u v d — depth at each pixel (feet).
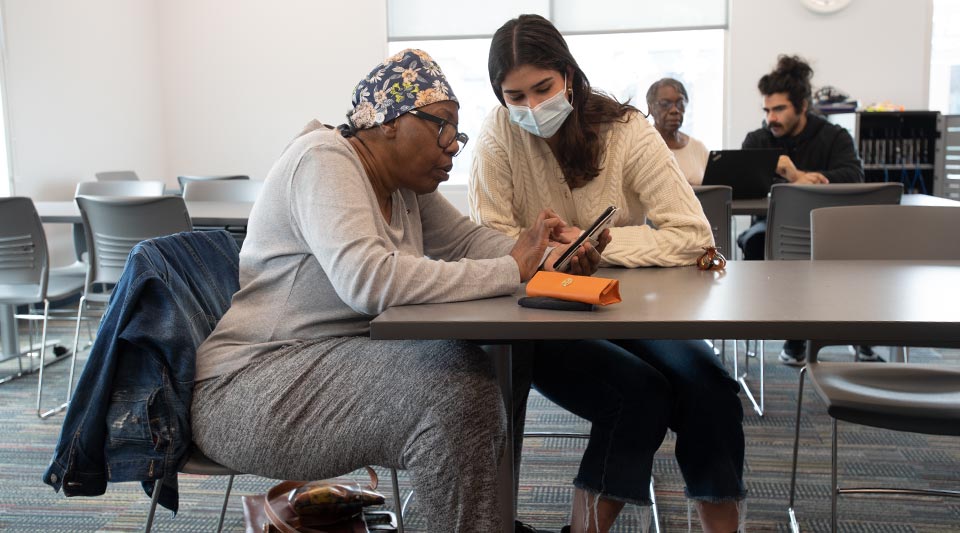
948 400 6.07
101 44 21.27
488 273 4.87
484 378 4.47
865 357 13.12
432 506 4.39
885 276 5.59
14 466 9.54
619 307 4.50
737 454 5.83
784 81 14.35
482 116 23.52
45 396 12.21
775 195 11.67
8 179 18.12
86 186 15.40
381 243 4.78
